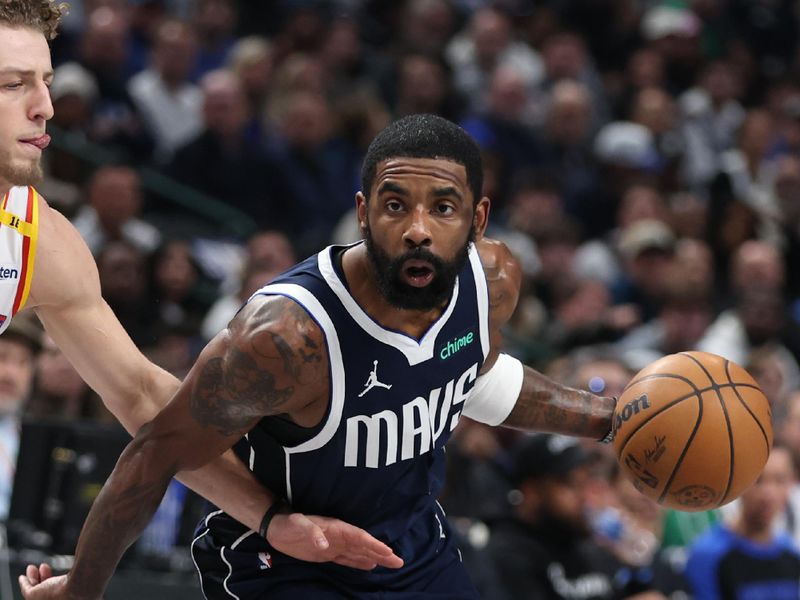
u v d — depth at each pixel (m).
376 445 4.98
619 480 10.31
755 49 22.09
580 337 13.70
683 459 5.23
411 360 4.92
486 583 8.61
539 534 8.91
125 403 5.55
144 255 12.27
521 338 13.14
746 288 14.64
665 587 9.30
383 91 17.31
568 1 20.55
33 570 5.49
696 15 21.66
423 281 4.70
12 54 4.97
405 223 4.64
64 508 7.54
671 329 13.38
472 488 9.41
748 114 19.30
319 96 15.95
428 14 18.66
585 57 19.64
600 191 16.97
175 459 4.95
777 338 13.41
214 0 17.38
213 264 13.54
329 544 4.97
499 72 17.14
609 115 19.05
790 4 22.59
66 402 8.62
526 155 16.95
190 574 7.72
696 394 5.27
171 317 11.87
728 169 18.59
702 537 9.45
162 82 15.54
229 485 5.19
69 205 12.68
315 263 4.91
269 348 4.70
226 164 14.65
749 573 9.26
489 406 5.66
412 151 4.64
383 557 4.95
